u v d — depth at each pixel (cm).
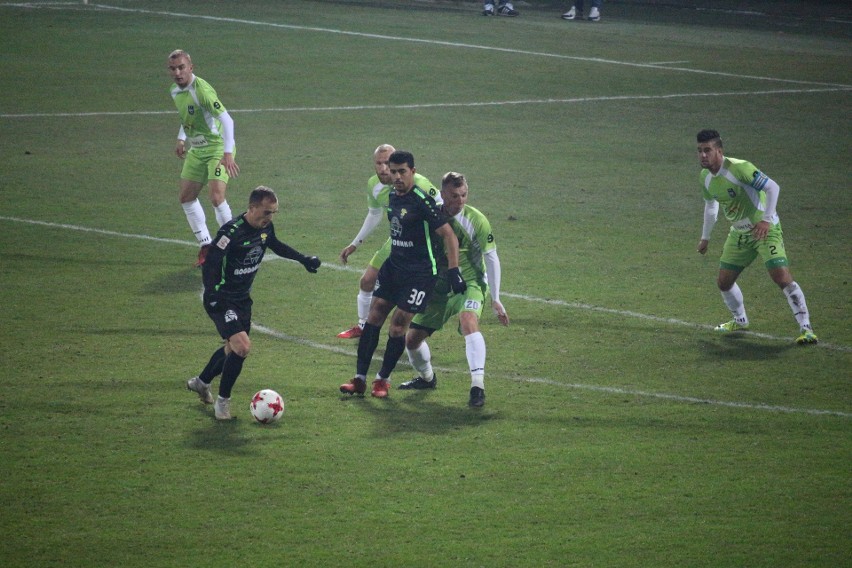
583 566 2181
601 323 3859
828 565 2191
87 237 4928
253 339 3650
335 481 2562
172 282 4291
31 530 2306
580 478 2592
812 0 17750
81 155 6712
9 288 4134
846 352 3550
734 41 13112
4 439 2766
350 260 4678
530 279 4400
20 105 8262
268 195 2892
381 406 3066
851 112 8750
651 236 5138
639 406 3072
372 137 7512
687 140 7612
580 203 5794
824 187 6172
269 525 2342
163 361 3381
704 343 3653
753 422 2955
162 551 2228
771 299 4169
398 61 10856
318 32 12550
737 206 3675
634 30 13888
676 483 2569
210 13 13825
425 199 3036
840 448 2775
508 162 6819
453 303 3180
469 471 2627
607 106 8906
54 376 3222
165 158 6700
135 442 2770
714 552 2239
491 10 14825
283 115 8244
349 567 2172
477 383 3059
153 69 9931
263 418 2881
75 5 14200
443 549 2245
